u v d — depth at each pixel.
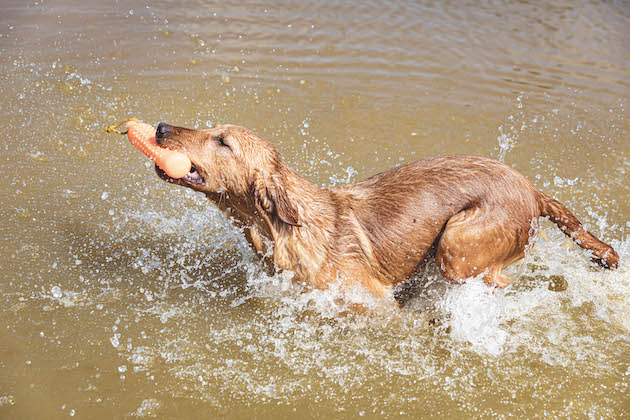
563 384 4.25
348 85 8.09
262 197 4.28
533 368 4.39
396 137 7.12
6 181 6.14
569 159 6.78
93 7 10.33
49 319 4.59
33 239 5.43
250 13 10.19
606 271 5.23
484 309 4.64
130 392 4.03
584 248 4.60
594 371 4.36
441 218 4.42
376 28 9.73
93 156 6.67
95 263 5.24
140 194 6.16
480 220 4.27
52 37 9.13
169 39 9.17
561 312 4.89
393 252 4.54
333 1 10.76
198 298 4.97
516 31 9.80
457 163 4.53
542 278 5.24
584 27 10.05
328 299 4.58
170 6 10.44
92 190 6.15
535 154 6.86
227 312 4.84
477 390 4.21
